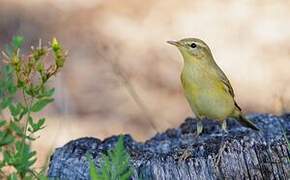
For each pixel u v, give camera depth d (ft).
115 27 66.03
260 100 55.62
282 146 27.17
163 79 59.82
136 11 68.23
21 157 26.17
